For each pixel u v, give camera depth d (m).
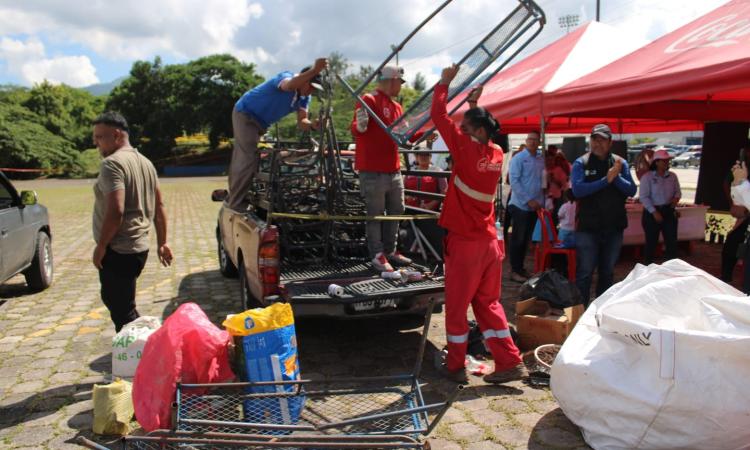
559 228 7.34
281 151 5.18
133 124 61.62
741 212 6.97
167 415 3.26
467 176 4.04
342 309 4.50
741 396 2.92
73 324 5.75
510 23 4.30
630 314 3.34
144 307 6.43
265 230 4.57
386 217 4.93
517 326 5.08
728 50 5.31
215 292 7.09
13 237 6.16
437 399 4.06
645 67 6.23
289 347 3.53
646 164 8.95
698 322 3.30
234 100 58.56
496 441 3.47
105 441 3.46
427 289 4.64
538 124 12.74
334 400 3.94
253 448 2.92
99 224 4.06
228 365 3.55
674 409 3.01
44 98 64.44
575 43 8.26
